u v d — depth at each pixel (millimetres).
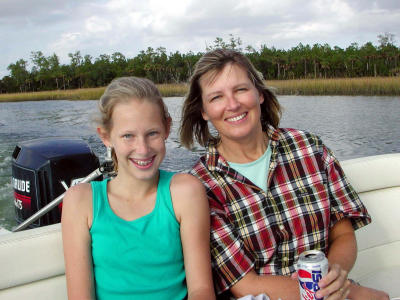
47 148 2959
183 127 1855
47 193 2869
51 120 15469
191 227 1486
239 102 1625
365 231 2148
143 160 1440
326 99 22203
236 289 1568
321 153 1753
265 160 1722
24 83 77688
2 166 6531
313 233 1660
